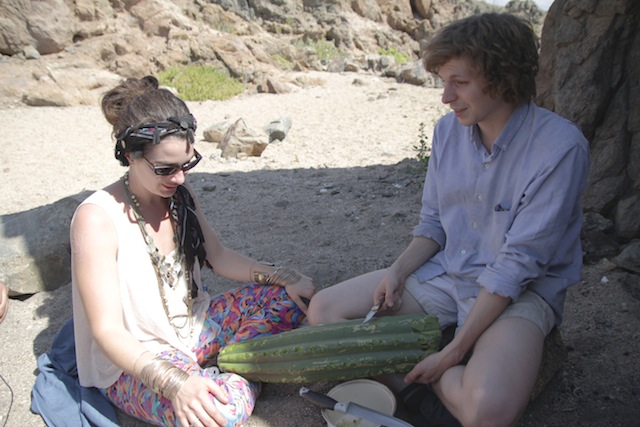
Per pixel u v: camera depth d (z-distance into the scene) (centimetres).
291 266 402
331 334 250
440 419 242
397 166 634
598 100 396
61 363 289
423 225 281
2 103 1058
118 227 243
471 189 247
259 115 1041
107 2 1385
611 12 385
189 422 221
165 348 259
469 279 258
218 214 512
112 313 233
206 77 1314
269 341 256
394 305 270
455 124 255
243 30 1684
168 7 1463
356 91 1297
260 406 265
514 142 233
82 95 1127
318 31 1991
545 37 445
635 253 349
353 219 481
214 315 288
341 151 759
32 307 365
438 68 228
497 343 221
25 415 269
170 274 259
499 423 206
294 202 532
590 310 323
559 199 222
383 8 2288
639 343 293
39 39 1229
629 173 387
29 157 748
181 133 228
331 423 239
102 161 734
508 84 221
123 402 252
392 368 250
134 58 1325
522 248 229
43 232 388
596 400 260
